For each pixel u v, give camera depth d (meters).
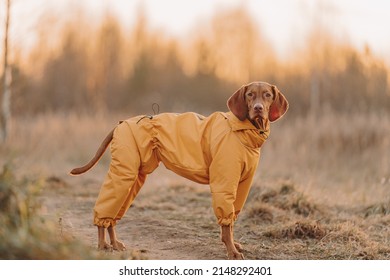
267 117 5.59
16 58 14.07
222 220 5.37
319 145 13.19
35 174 9.69
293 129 14.07
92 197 8.99
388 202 7.88
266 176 10.04
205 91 32.47
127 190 5.57
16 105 15.17
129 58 37.28
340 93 22.53
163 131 5.70
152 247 6.06
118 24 34.53
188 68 38.44
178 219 7.31
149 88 34.44
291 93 24.50
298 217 7.22
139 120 5.79
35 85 27.12
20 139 13.62
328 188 9.43
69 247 4.29
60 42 31.98
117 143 5.66
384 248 6.05
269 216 7.23
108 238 6.34
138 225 7.00
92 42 33.88
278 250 6.02
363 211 7.83
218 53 34.38
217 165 5.36
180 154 5.58
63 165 12.38
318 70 23.31
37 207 4.64
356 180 10.58
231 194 5.34
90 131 15.37
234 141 5.39
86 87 32.31
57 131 14.89
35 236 4.22
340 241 6.28
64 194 9.11
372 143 13.00
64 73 31.34
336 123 13.77
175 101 30.91
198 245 6.11
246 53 33.25
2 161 10.65
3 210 4.38
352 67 22.72
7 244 4.00
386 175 10.70
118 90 33.84
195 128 5.63
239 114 5.47
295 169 11.27
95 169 12.36
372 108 15.71
